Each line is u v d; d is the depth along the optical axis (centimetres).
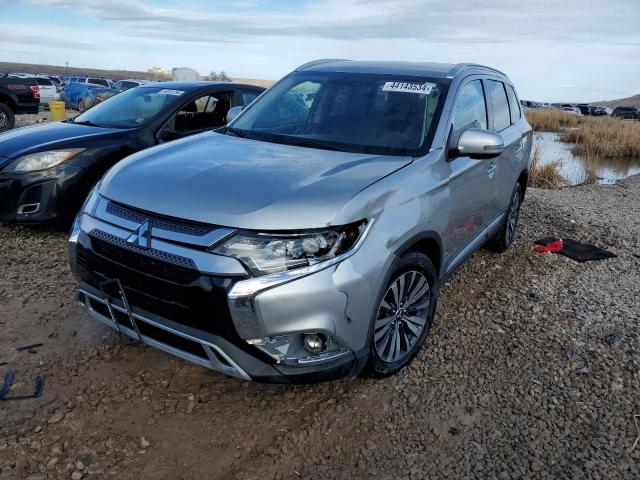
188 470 261
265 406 311
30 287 440
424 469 270
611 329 425
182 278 267
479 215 445
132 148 580
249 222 262
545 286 510
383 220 296
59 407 299
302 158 338
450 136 380
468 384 341
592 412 320
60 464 259
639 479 269
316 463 271
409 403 319
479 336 404
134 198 290
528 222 750
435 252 361
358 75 433
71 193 543
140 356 351
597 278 541
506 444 290
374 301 291
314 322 266
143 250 275
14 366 332
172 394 317
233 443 281
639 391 343
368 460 274
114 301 298
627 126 2781
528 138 594
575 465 277
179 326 275
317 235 266
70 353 350
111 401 307
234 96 701
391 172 322
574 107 6562
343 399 320
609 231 724
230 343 264
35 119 1967
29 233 568
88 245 302
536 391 337
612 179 1462
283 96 438
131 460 265
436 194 346
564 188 1161
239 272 258
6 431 277
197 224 267
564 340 403
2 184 529
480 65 498
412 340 353
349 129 385
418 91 403
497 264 564
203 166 317
